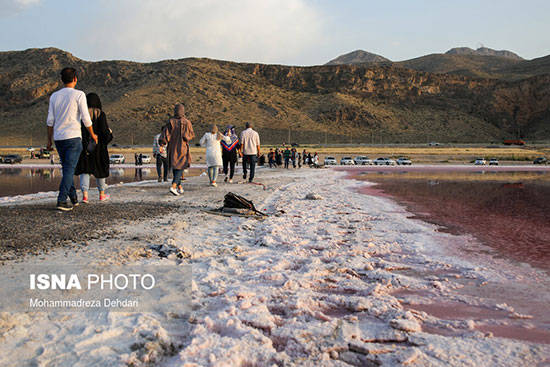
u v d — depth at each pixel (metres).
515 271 4.23
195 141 142.38
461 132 177.38
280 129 160.75
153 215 6.49
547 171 33.94
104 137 7.16
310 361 2.23
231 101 178.88
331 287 3.55
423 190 14.59
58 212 6.19
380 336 2.55
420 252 5.04
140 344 2.31
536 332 2.75
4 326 2.39
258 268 3.98
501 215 8.34
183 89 182.75
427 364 2.21
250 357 2.23
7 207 6.73
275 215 7.34
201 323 2.65
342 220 7.10
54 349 2.21
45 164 51.53
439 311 3.12
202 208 7.56
